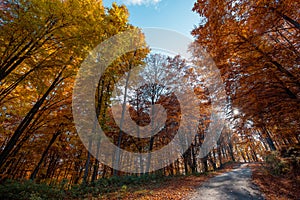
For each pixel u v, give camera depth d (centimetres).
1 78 548
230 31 418
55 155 1647
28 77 605
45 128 1134
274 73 462
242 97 522
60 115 1090
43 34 551
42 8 501
